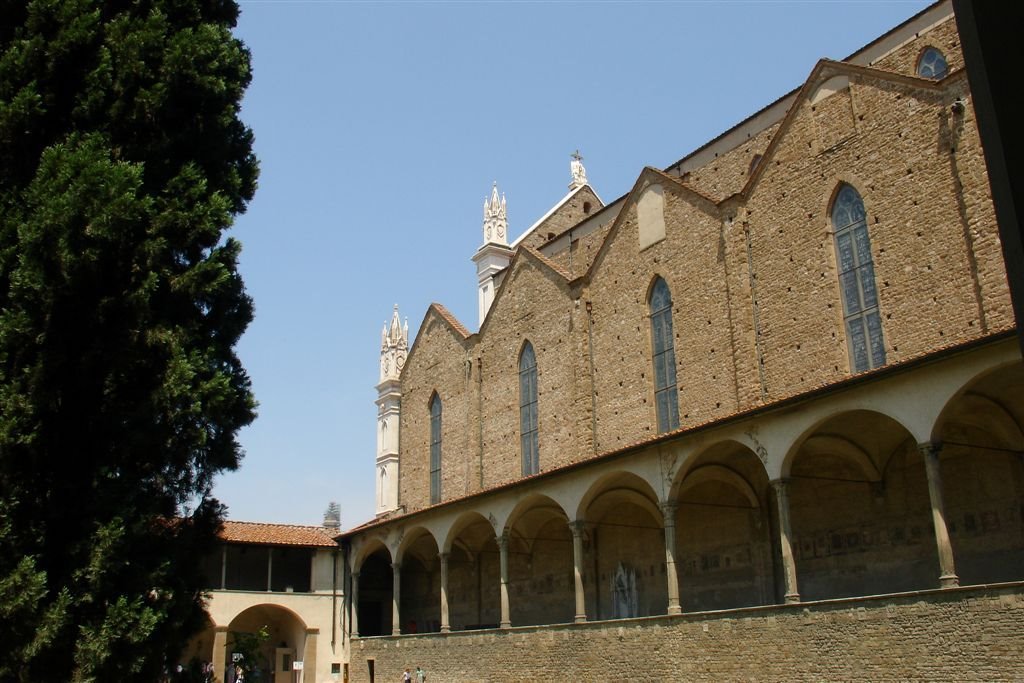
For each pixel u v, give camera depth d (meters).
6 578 20.05
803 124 41.94
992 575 32.38
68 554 21.05
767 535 40.75
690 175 55.41
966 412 31.92
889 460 36.47
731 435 35.06
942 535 27.61
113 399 22.86
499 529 47.31
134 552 21.66
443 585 51.41
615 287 51.56
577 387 52.44
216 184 25.91
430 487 66.31
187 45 24.78
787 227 41.81
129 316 22.78
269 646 62.47
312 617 60.78
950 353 27.72
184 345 23.64
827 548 38.16
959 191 34.94
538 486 45.09
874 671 27.97
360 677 57.44
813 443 36.16
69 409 22.34
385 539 58.19
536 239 71.88
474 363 63.00
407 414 70.50
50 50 23.52
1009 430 31.92
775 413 33.31
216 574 59.28
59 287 21.70
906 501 35.66
